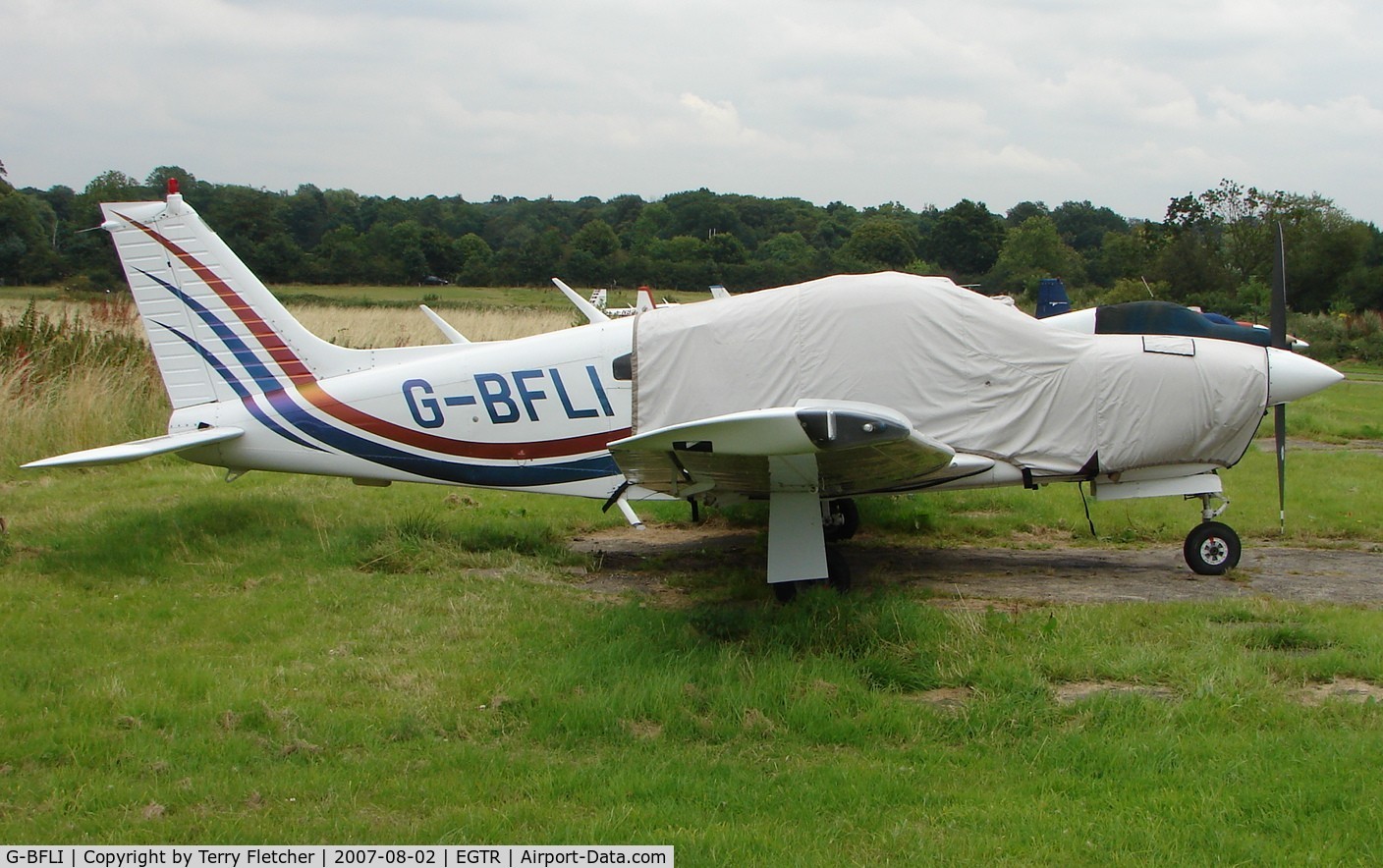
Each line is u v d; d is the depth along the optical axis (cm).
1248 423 758
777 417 539
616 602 690
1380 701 491
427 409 810
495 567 782
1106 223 7981
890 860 356
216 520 854
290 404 822
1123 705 479
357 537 812
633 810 392
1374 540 871
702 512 967
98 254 4756
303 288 5031
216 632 608
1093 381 741
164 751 444
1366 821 372
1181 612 629
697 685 516
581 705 484
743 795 405
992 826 378
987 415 737
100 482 1034
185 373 832
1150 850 357
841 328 736
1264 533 885
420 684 522
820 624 589
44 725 469
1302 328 3553
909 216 6819
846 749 455
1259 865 346
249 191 5875
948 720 475
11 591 679
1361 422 1672
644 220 5988
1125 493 772
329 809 396
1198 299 3953
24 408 1139
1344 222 4419
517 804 399
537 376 799
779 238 5278
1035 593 709
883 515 925
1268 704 481
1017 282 4688
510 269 5266
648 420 761
